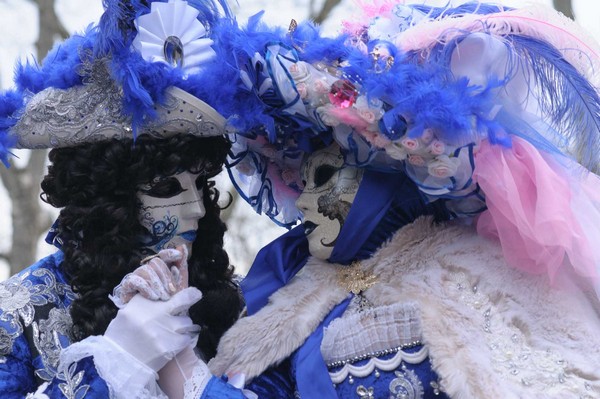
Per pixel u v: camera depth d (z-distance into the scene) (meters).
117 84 1.90
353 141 1.90
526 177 1.85
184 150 1.95
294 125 1.96
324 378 1.88
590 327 1.85
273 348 1.94
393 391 1.85
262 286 2.06
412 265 1.94
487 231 1.95
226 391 1.84
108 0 1.88
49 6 6.57
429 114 1.75
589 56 1.94
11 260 6.67
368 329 1.89
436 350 1.81
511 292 1.87
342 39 1.91
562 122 1.89
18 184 6.68
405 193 1.98
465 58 1.85
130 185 1.96
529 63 1.88
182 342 1.84
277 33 1.93
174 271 1.90
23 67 1.99
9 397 1.79
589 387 1.77
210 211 2.12
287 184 2.17
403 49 1.86
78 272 1.95
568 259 1.92
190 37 1.96
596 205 1.91
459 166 1.83
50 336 1.90
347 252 1.97
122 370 1.77
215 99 1.92
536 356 1.80
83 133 1.92
